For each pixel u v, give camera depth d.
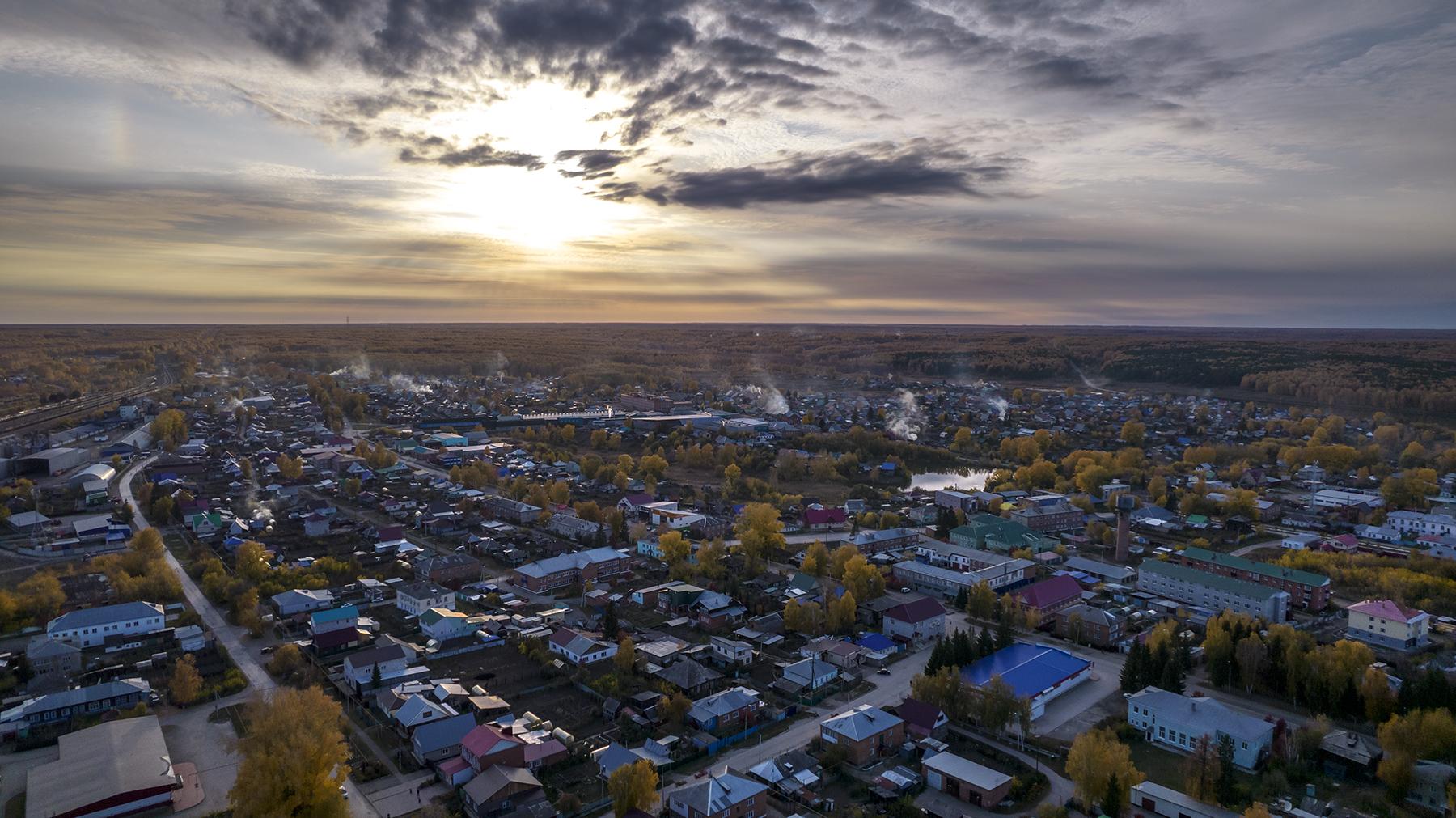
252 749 103.00
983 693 129.00
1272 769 114.69
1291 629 155.75
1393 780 109.00
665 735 126.31
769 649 161.75
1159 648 141.12
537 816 103.69
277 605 173.00
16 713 125.94
